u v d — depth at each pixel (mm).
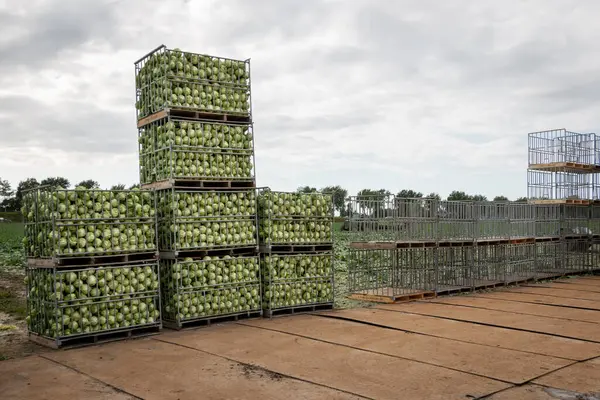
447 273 17516
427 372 8109
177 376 8086
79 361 9117
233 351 9594
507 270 19984
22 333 11727
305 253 13906
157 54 12664
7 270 22891
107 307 10875
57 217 10445
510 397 6961
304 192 13992
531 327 11461
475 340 10250
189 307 12008
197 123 12617
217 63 13117
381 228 15766
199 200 12477
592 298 15773
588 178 24047
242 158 13289
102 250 10891
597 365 8453
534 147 23281
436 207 16469
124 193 11297
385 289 16891
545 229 21031
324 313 13547
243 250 13461
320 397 7023
